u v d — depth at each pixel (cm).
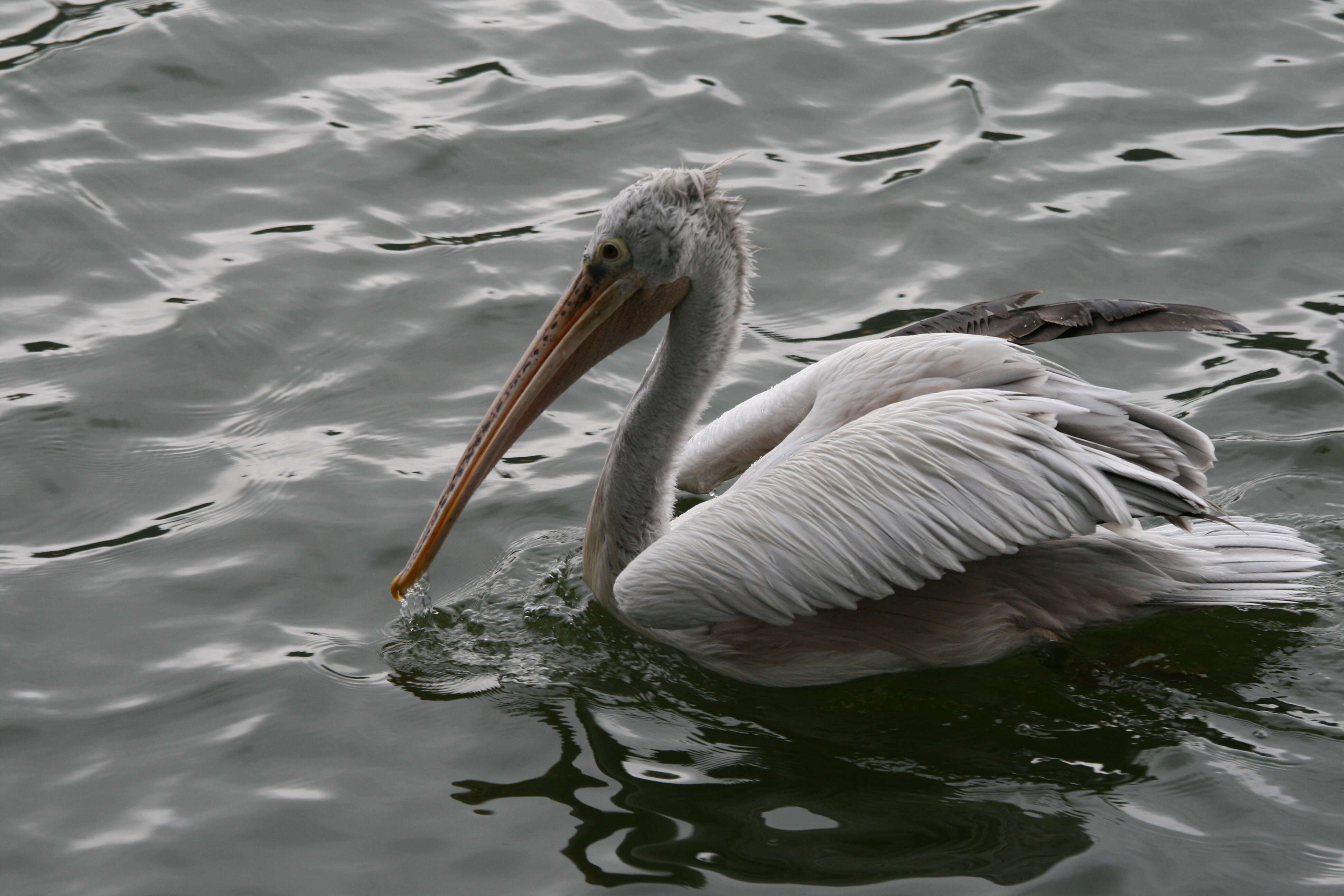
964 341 1020
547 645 1051
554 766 920
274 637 1045
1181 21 1888
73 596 1084
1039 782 893
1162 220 1546
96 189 1598
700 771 916
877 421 964
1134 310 1109
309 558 1130
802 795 889
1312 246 1502
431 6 1956
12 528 1159
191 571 1113
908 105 1745
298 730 952
